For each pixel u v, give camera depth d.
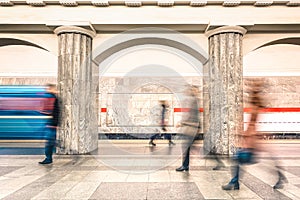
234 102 9.54
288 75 15.88
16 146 6.58
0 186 4.66
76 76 9.55
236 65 9.66
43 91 6.79
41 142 7.38
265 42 10.45
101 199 3.90
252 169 6.20
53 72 15.55
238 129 9.47
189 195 4.11
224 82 9.62
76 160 7.69
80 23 9.49
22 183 4.87
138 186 4.65
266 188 4.57
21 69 15.49
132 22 9.60
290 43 11.16
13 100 6.50
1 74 15.36
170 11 9.63
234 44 9.66
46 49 10.48
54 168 6.39
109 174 5.66
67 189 4.45
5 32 10.37
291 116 15.70
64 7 9.54
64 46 9.62
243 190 4.43
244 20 9.52
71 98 9.45
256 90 4.68
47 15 9.48
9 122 6.46
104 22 9.59
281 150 9.96
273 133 15.45
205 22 9.59
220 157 8.38
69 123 9.32
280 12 9.49
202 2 9.28
